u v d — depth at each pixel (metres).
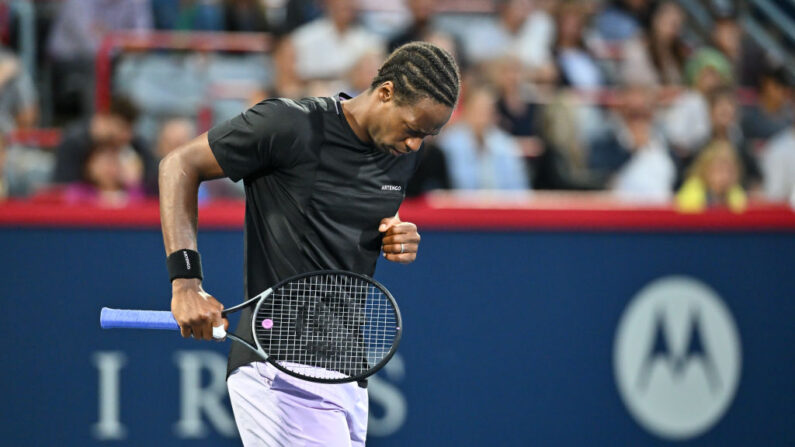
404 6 28.28
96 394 16.09
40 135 24.14
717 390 17.36
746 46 29.66
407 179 10.41
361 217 10.02
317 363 10.12
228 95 25.53
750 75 29.59
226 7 27.11
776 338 17.48
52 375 16.02
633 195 24.11
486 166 22.78
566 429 16.88
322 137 9.68
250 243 10.16
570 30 28.14
